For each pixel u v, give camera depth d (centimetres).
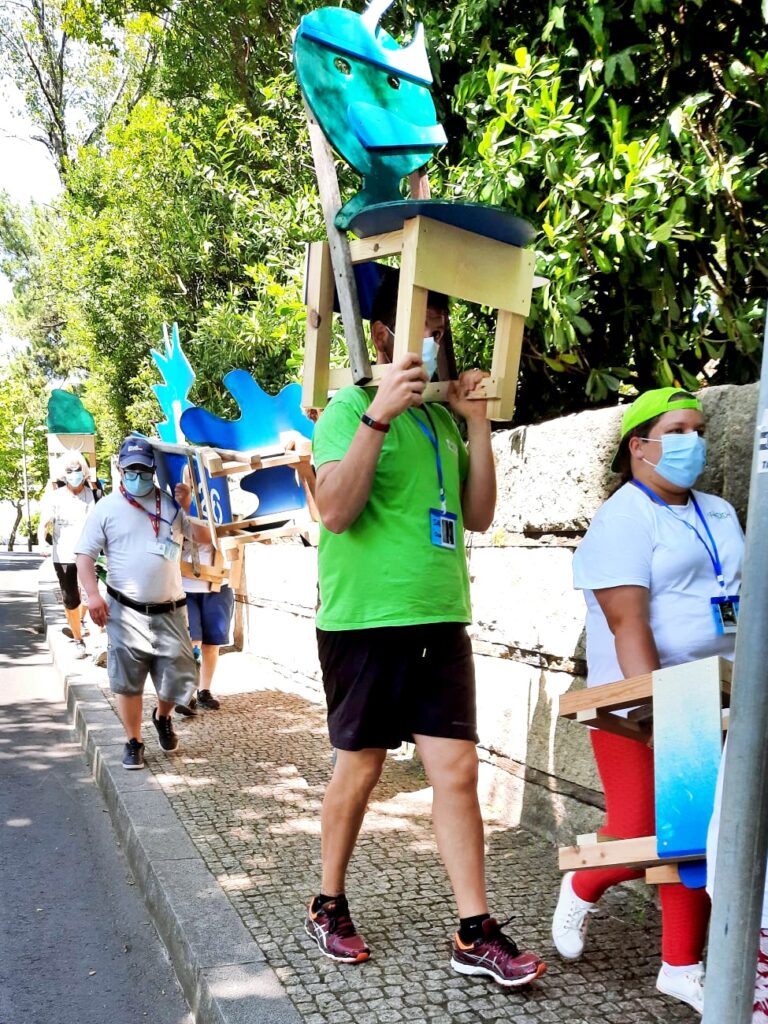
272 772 525
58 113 2498
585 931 290
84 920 382
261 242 929
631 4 385
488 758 458
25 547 7650
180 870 376
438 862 383
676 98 408
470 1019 263
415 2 492
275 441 528
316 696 726
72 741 673
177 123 1247
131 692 529
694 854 229
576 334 428
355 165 273
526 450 414
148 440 557
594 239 389
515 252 281
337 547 286
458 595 289
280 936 315
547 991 279
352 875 369
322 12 272
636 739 264
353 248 274
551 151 382
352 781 292
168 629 543
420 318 261
